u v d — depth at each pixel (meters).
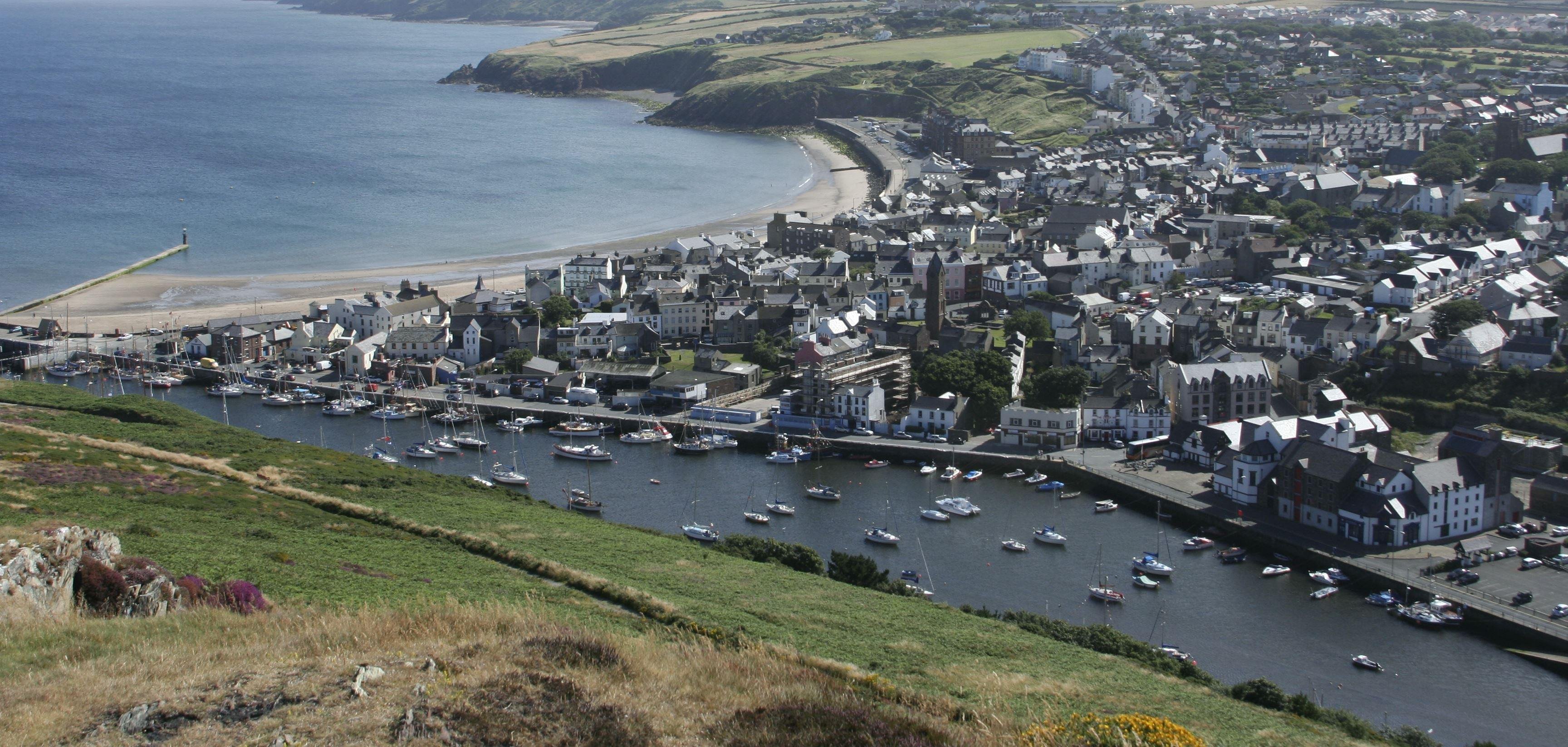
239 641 91.88
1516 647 168.62
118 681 79.81
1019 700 121.56
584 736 75.94
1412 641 170.88
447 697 78.75
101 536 109.06
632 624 136.25
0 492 173.62
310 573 140.62
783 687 89.69
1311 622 176.88
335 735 72.75
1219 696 137.88
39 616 94.69
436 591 140.25
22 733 71.94
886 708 89.25
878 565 196.88
